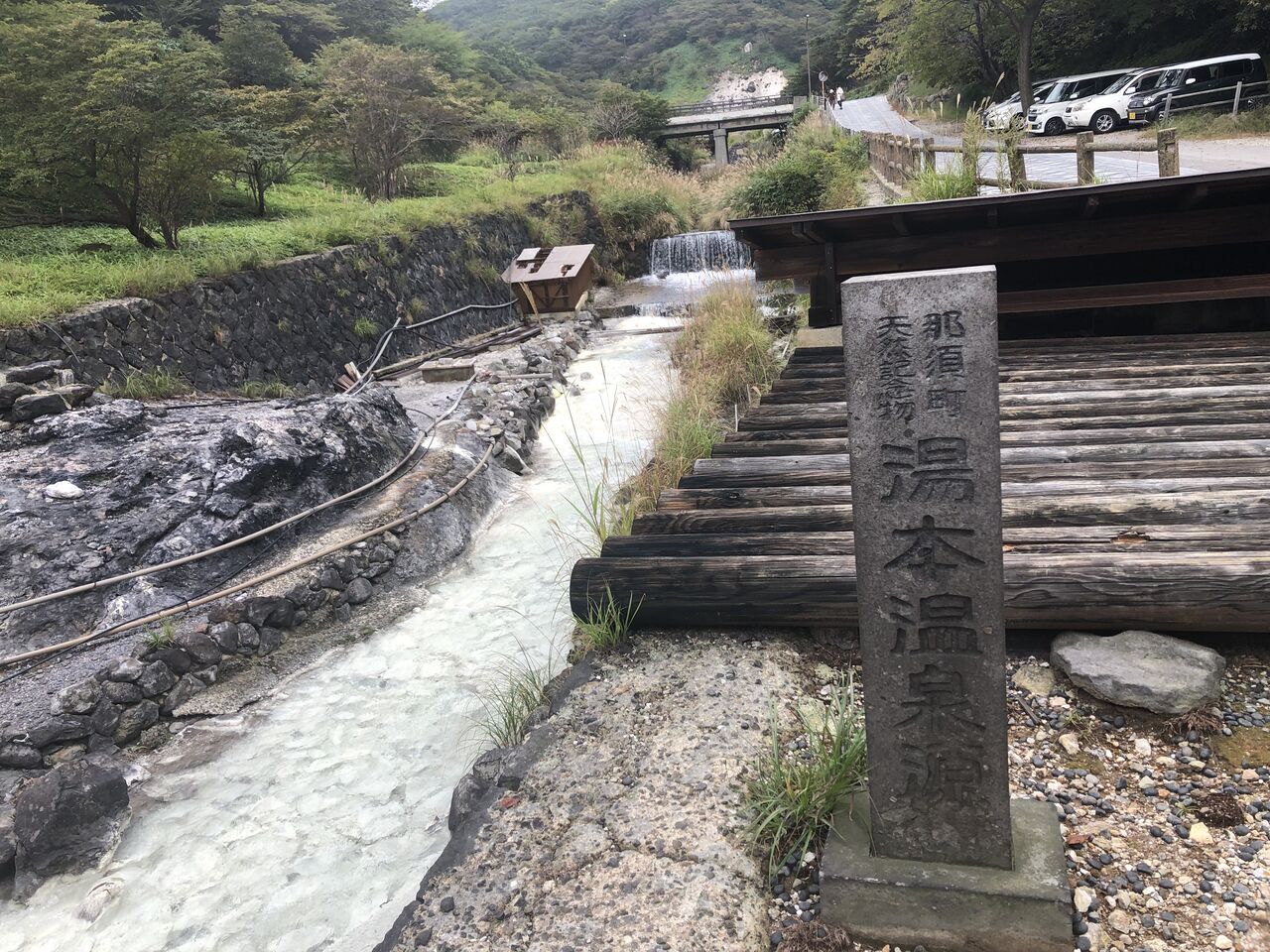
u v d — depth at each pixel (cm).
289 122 1432
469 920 212
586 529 562
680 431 539
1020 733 259
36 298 699
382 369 1031
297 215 1289
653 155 2747
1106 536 303
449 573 528
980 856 190
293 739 369
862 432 180
